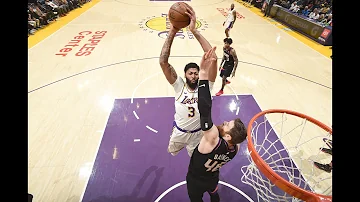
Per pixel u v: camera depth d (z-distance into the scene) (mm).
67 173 3938
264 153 4004
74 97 5875
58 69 7145
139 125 4988
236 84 6617
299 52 8875
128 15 12773
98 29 10570
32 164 4074
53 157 4223
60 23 11117
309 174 3912
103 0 15781
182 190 3666
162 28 10891
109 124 5008
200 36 2404
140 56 8133
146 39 9625
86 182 3793
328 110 5660
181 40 9547
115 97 5902
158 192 3633
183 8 2479
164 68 2951
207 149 2318
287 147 4488
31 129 4824
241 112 5449
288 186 2365
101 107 5535
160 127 4941
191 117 3189
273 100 5961
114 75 6918
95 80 6629
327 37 9359
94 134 4742
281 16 12367
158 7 14516
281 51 8922
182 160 4199
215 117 5250
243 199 3545
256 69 7512
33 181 3785
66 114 5285
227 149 2314
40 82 6449
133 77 6844
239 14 13703
